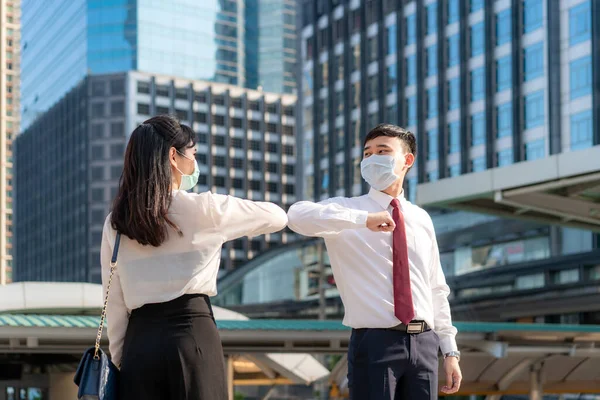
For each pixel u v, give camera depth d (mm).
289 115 142000
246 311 74250
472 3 74500
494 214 21219
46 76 142625
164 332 3201
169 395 3211
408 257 3861
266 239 133125
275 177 139375
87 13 129125
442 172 76312
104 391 3176
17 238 155375
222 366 3266
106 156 125125
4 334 14320
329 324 18375
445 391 4031
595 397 43594
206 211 3277
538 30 66250
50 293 21906
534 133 66188
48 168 141125
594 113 60562
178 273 3230
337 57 95875
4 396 20453
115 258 3264
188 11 134000
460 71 74938
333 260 3936
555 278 56750
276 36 142250
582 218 19688
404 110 83500
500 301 60906
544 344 17031
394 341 3762
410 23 83562
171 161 3365
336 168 94938
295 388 70062
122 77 126688
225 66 136625
